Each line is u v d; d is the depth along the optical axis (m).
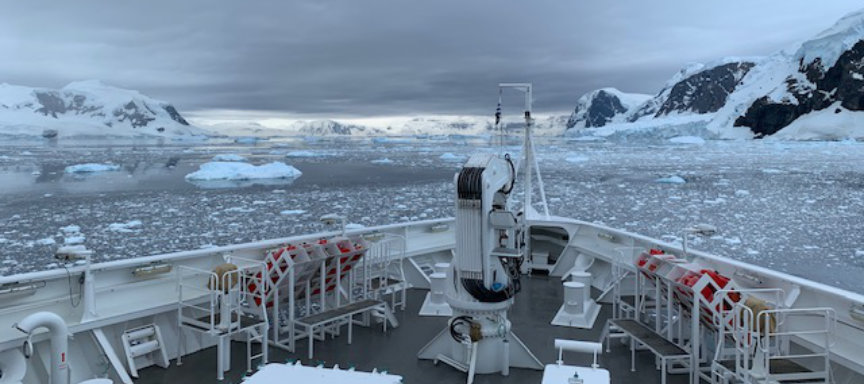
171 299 4.80
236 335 5.19
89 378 4.20
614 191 45.53
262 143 186.00
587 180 53.56
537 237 8.11
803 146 111.38
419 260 7.51
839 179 51.38
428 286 7.10
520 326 5.71
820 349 3.85
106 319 4.30
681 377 4.41
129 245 25.69
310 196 43.31
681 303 4.57
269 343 5.10
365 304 5.38
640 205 38.25
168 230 29.41
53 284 4.31
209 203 39.25
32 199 40.53
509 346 4.60
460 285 4.45
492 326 4.46
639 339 4.39
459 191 4.26
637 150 105.69
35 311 4.14
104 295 4.55
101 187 48.66
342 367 4.61
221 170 56.84
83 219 32.38
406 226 7.30
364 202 40.06
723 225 30.98
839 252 24.50
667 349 4.16
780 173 57.69
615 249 6.02
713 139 145.62
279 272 4.84
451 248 7.57
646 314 5.41
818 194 42.00
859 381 3.71
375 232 6.79
